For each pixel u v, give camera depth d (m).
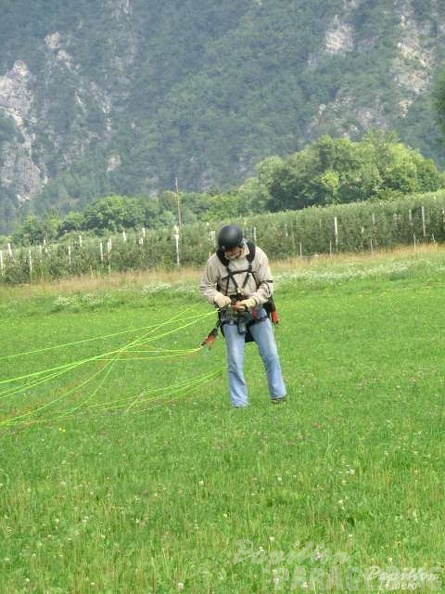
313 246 61.84
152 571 6.66
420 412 12.16
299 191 185.12
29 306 45.69
